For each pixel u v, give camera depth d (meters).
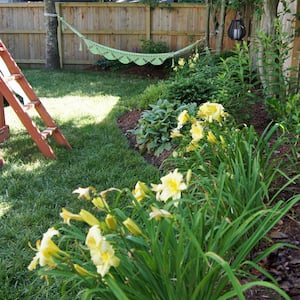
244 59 3.99
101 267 1.15
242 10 7.93
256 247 2.01
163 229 1.43
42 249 1.26
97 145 4.38
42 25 10.22
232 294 1.18
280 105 3.52
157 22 9.89
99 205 1.42
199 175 2.07
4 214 2.85
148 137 4.13
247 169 2.23
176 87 4.89
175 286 1.35
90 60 10.25
